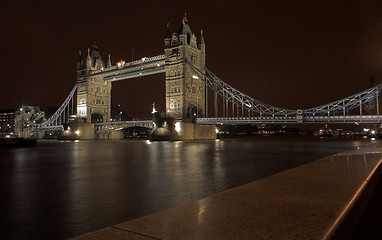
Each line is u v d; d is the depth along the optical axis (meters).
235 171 18.58
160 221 4.50
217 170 19.16
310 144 61.44
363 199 6.72
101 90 145.38
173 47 106.06
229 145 60.34
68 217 8.53
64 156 34.34
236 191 6.73
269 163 23.61
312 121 90.25
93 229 7.43
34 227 7.66
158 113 103.75
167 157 30.47
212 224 4.30
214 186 13.19
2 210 9.48
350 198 5.81
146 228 4.17
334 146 51.31
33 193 12.30
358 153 19.14
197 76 108.31
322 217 4.54
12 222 8.12
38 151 46.25
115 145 67.31
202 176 16.41
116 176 16.83
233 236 3.79
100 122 145.50
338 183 7.59
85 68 141.25
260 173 17.58
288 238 3.68
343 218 4.54
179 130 95.00
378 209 7.95
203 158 28.80
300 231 3.93
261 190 6.81
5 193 12.35
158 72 116.19
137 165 22.78
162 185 13.55
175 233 3.93
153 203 10.03
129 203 10.08
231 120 96.44
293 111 92.81
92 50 146.62
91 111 140.25
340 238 4.10
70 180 15.72
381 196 9.61
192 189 12.49
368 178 8.38
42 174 18.50
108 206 9.71
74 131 132.88
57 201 10.70
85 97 140.12
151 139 98.81
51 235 7.02
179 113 102.25
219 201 5.75
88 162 26.16
